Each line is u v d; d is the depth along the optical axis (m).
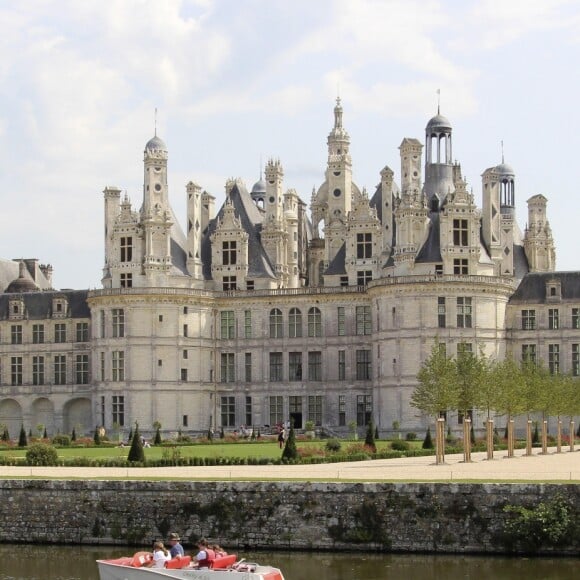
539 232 199.62
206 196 185.62
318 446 134.88
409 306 161.25
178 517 81.31
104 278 174.88
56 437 145.50
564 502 76.19
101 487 82.81
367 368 171.88
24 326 184.62
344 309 173.50
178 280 172.75
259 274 178.38
